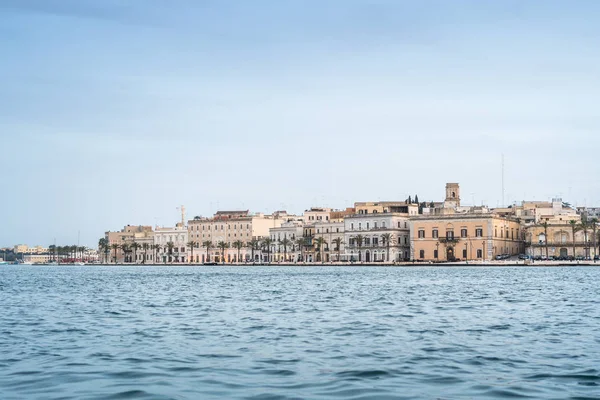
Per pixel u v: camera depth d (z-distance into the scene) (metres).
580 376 34.84
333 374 35.75
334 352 42.56
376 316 64.62
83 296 101.50
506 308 72.38
